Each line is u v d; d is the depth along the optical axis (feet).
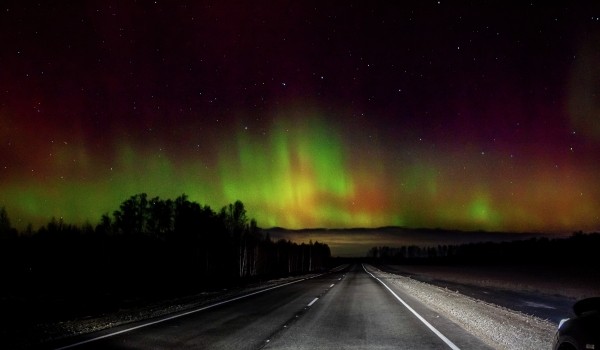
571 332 19.74
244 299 74.33
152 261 190.08
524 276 178.29
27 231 175.83
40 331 39.68
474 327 41.22
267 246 295.48
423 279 155.02
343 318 48.21
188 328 41.11
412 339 34.73
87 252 173.88
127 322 45.68
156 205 222.48
